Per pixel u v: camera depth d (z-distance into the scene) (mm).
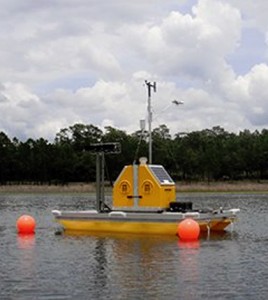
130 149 135875
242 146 159125
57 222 42969
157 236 36312
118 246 32375
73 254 29875
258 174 156375
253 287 21828
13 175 147375
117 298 20375
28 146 148500
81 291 21391
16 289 21781
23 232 39750
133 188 38562
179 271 24828
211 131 192500
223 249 31188
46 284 22562
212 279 23188
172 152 145875
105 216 38281
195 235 34344
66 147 151750
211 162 146000
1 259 28531
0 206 74750
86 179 148125
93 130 169250
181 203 38125
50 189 123125
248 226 44406
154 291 21266
